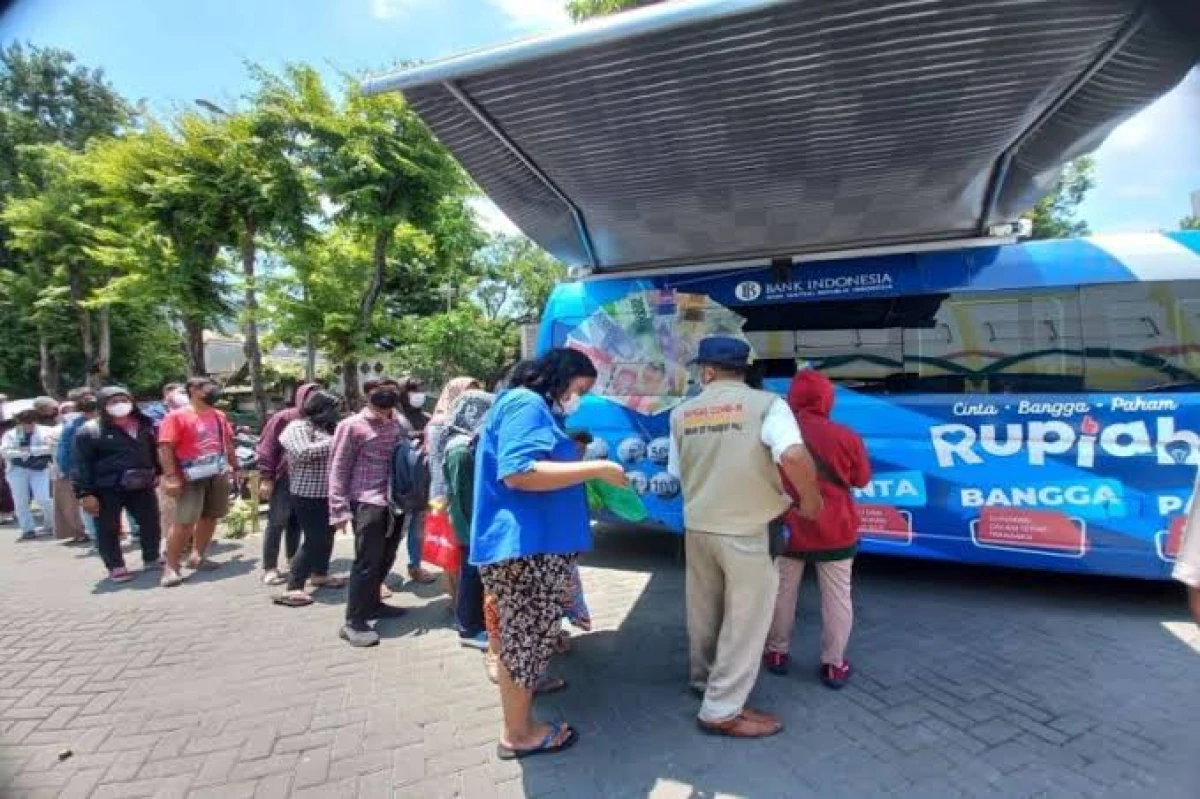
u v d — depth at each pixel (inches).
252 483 311.1
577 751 118.7
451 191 493.4
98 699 143.5
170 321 933.8
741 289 218.1
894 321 199.3
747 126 134.4
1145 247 175.9
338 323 546.3
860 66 111.0
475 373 789.9
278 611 199.2
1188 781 105.5
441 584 222.1
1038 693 134.9
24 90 1198.9
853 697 134.7
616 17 101.5
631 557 246.5
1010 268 187.2
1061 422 179.2
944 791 104.5
